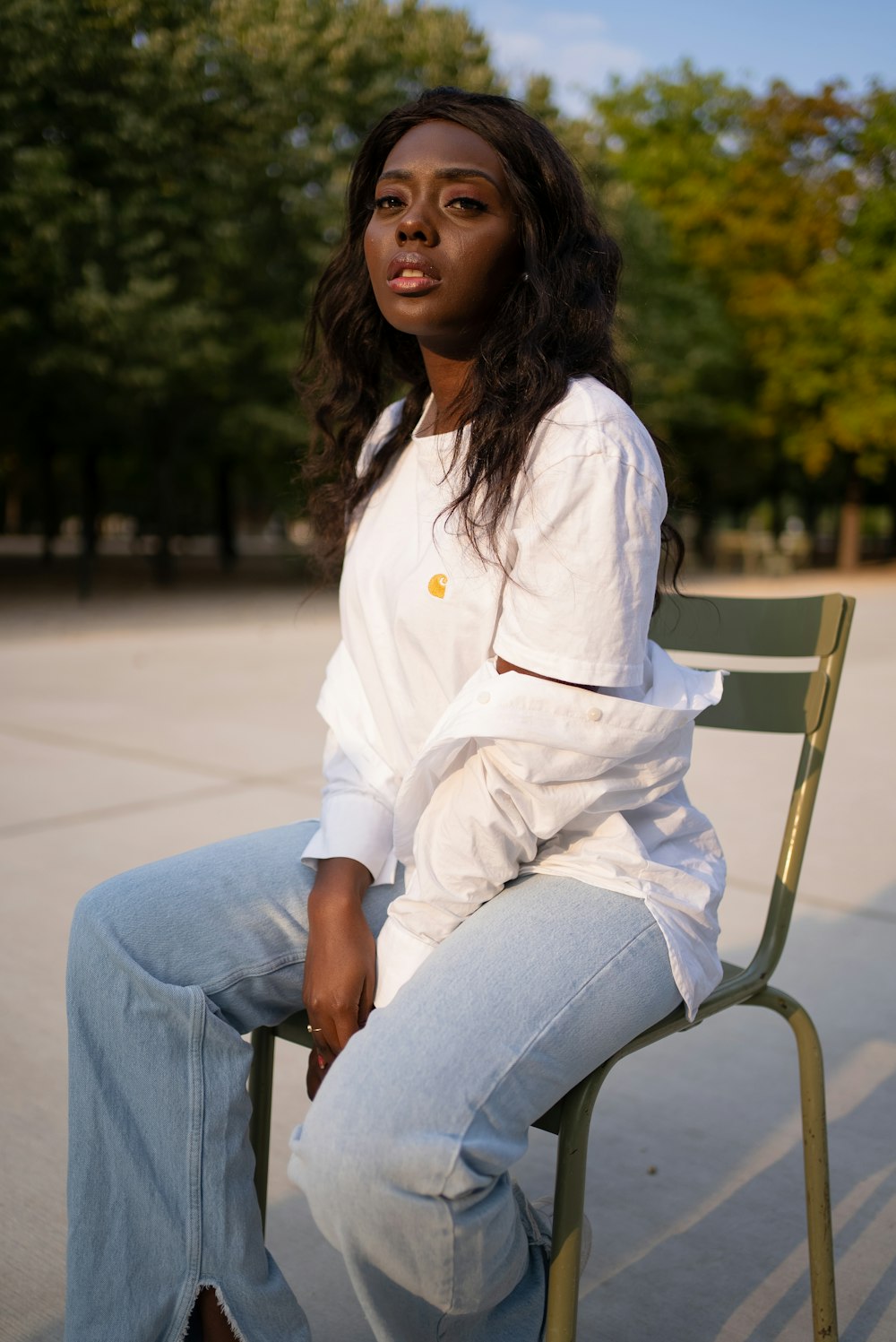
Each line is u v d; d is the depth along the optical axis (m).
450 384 1.41
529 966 1.13
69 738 5.31
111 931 1.28
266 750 5.06
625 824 1.24
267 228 13.75
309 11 13.83
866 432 22.11
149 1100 1.22
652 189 22.42
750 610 1.66
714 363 20.41
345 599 1.44
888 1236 1.79
